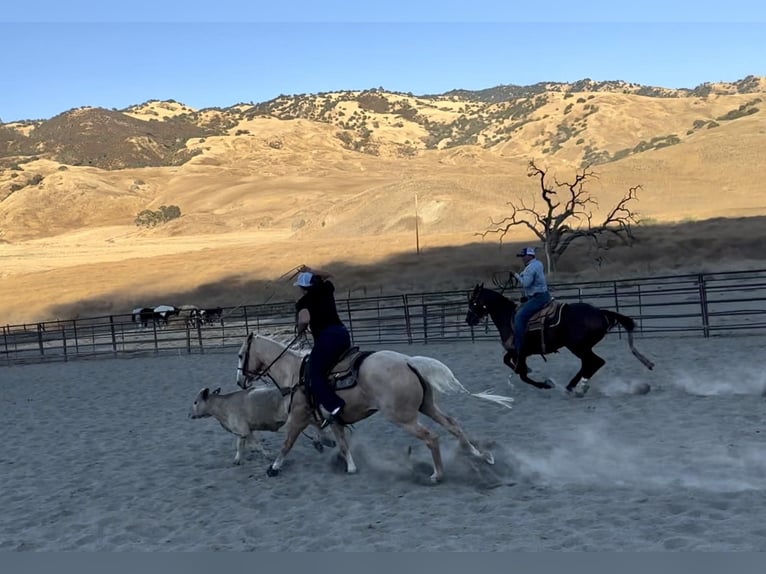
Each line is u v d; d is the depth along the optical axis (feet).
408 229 242.37
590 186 294.05
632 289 93.40
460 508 21.43
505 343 37.81
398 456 28.07
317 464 28.09
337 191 479.41
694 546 17.02
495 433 30.22
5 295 170.09
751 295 76.13
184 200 518.78
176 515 23.39
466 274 139.74
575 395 36.19
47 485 28.30
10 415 45.98
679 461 24.14
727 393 34.17
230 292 147.84
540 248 153.99
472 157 637.71
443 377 24.25
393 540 19.26
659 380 38.47
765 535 17.35
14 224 512.22
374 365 24.14
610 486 22.25
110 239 399.85
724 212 198.59
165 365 64.54
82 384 57.77
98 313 142.20
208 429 36.27
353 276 149.28
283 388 27.30
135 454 32.30
